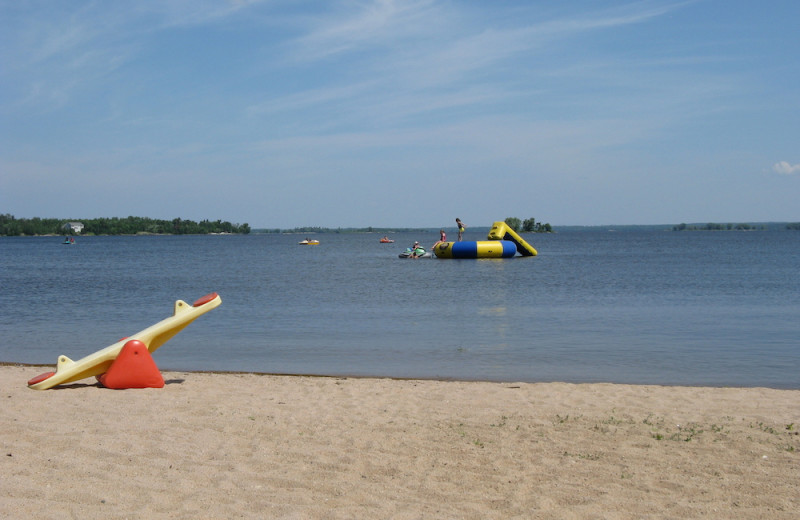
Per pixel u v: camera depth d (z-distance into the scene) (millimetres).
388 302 21641
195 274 37000
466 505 4953
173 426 7090
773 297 22391
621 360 11961
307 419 7484
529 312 18797
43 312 19453
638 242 109062
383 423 7305
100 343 14250
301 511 4805
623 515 4766
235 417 7527
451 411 7910
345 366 11625
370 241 140500
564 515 4773
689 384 10102
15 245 115250
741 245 89250
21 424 7074
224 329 15883
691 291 24734
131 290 26953
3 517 4582
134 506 4852
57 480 5371
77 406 7965
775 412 7762
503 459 6035
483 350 13031
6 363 12148
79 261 54812
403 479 5535
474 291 25281
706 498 5070
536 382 10141
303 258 58250
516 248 51469
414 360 12086
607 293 24188
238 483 5395
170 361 12125
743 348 13062
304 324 16656
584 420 7398
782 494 5133
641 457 6055
